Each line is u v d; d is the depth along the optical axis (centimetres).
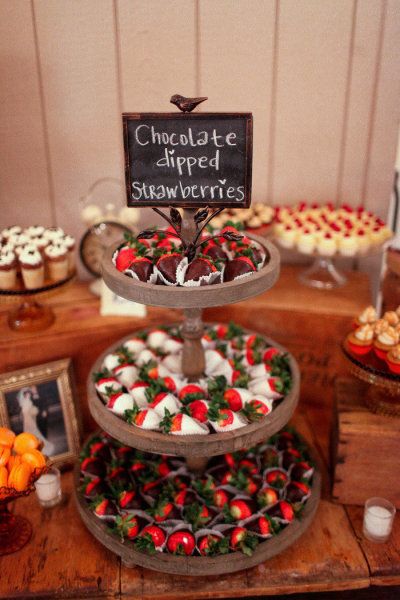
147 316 190
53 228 185
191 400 148
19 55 190
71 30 189
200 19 191
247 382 158
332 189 219
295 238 204
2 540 156
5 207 211
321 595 155
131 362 169
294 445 179
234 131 122
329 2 190
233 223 152
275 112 206
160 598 145
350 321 192
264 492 157
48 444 181
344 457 163
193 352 155
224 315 199
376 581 150
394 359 151
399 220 237
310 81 201
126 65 195
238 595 146
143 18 189
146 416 141
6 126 199
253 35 194
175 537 145
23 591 144
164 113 123
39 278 171
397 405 162
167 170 128
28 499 173
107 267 135
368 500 160
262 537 148
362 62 199
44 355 183
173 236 144
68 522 164
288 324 197
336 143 211
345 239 198
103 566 150
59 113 199
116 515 153
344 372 201
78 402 188
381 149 212
